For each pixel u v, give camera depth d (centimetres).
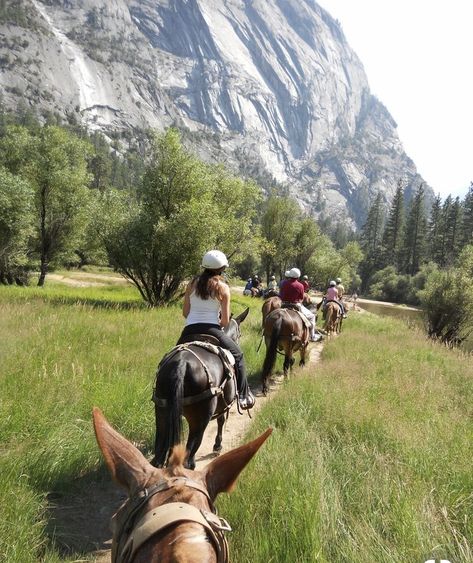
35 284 3625
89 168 12925
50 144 3372
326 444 642
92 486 551
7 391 696
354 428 704
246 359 1212
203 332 566
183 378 469
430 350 1688
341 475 542
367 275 11206
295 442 635
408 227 10569
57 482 527
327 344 1661
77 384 758
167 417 451
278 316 1029
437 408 865
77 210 3394
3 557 379
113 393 741
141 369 902
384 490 489
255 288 3819
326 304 2011
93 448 593
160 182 2255
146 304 2197
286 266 6588
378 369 1169
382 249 11206
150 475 218
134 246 2181
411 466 572
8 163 3456
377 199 12950
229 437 755
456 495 512
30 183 3294
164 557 167
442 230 9944
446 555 385
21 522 425
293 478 488
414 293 8462
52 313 1386
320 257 6906
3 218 2845
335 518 436
